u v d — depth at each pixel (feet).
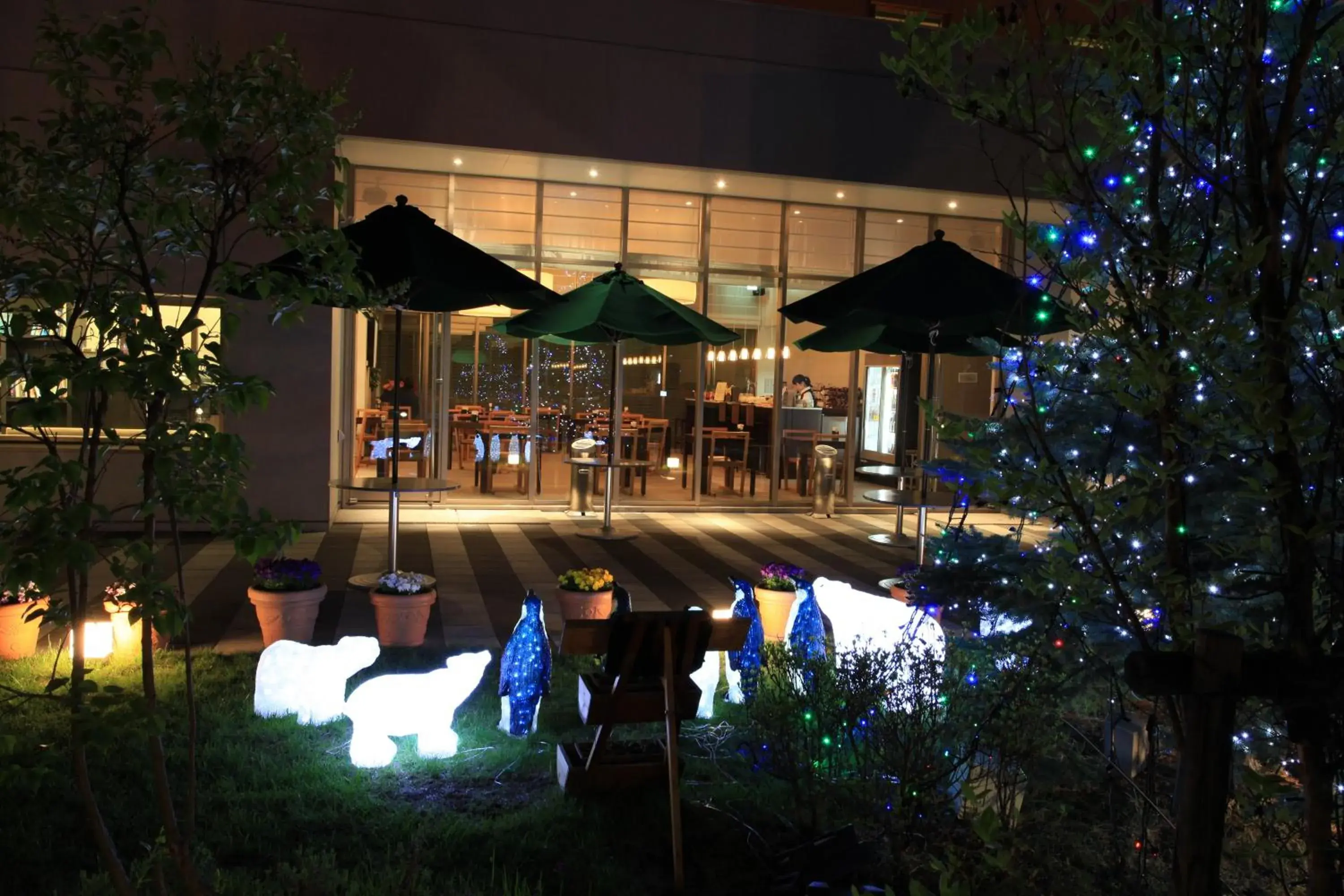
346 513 41.32
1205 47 6.22
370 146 37.32
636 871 11.97
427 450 43.47
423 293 24.50
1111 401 11.51
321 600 21.43
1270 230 5.92
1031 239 7.26
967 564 15.29
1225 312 5.77
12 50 32.30
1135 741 13.52
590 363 45.55
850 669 13.30
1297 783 8.70
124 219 7.39
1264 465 5.81
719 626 13.55
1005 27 6.70
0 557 6.25
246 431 36.11
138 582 6.89
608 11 37.88
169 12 33.63
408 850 12.03
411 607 21.35
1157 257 6.07
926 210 46.24
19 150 7.32
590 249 43.55
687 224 44.65
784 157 40.14
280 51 8.04
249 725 16.05
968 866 10.80
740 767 15.03
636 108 38.47
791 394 47.65
